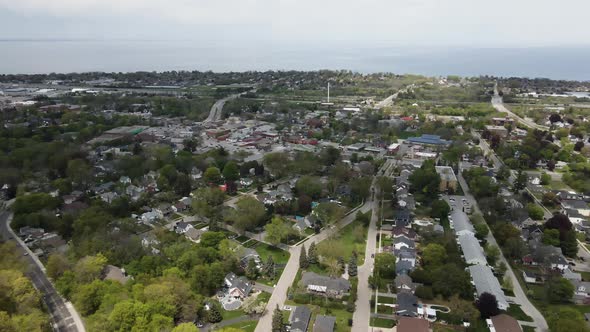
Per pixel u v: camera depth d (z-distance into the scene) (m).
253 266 129.88
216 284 121.00
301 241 155.50
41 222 160.62
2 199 190.75
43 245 147.25
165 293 106.38
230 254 130.88
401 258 134.88
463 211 179.88
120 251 131.50
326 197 194.00
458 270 121.81
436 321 109.06
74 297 113.12
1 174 197.38
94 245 132.75
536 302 117.75
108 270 124.75
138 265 124.75
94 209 160.75
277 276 131.00
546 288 121.69
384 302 118.06
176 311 105.69
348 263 133.25
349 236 158.25
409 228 161.88
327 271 132.38
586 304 116.62
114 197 185.75
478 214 170.62
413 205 182.62
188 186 195.62
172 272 118.31
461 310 105.81
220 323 108.69
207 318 109.19
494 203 175.12
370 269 135.25
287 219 171.50
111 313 98.62
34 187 199.12
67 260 128.62
